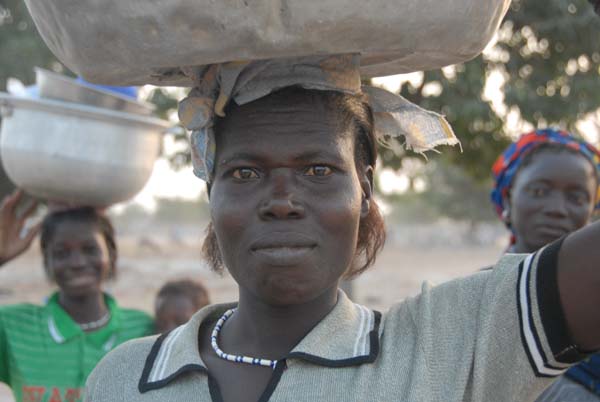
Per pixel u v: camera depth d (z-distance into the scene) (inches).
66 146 116.0
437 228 2379.4
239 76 54.9
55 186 119.0
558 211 114.3
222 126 57.2
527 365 54.4
